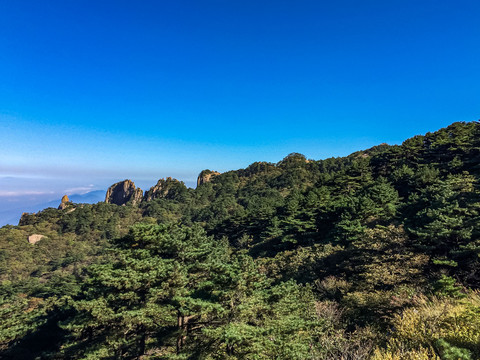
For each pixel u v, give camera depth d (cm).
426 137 7262
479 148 5028
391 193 4472
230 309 1588
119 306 1844
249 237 6375
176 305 1658
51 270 11469
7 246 13738
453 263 1731
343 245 3209
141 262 1877
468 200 2616
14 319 2994
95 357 1769
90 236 16050
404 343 684
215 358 1505
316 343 1182
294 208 5303
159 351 2002
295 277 3000
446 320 693
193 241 2662
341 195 5344
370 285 1933
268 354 1190
